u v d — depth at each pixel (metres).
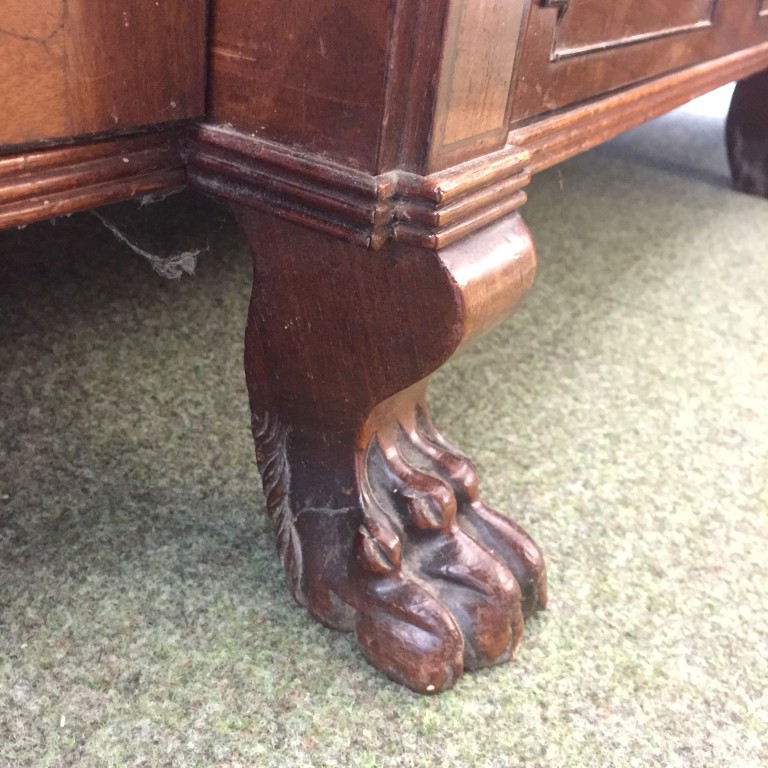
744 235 0.91
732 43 0.54
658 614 0.38
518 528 0.36
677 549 0.42
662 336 0.66
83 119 0.25
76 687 0.31
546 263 0.77
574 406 0.54
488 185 0.29
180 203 0.76
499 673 0.34
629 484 0.47
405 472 0.34
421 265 0.28
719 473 0.49
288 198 0.28
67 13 0.23
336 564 0.33
